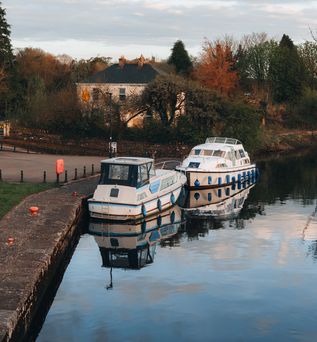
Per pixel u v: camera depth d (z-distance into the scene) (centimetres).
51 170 4356
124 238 2944
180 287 2162
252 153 6706
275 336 1739
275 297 2062
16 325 1517
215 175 4384
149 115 6556
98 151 5984
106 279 2252
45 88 8706
